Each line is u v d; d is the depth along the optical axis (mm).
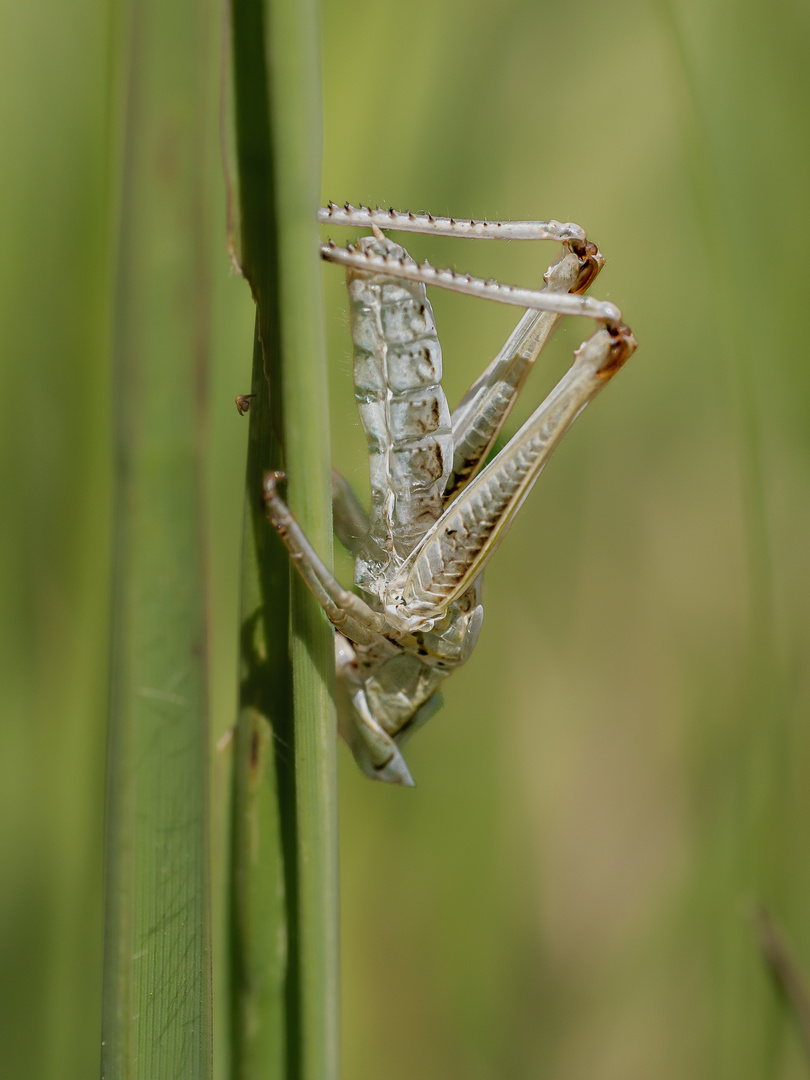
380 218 166
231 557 183
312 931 161
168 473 157
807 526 203
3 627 181
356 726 173
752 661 191
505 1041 204
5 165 177
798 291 200
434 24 195
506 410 172
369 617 166
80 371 180
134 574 157
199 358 157
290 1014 166
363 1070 199
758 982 191
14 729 181
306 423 160
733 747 211
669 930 210
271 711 165
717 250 187
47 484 180
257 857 166
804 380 201
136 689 158
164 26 155
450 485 172
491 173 201
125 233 156
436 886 202
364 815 200
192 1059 161
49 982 181
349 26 191
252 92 160
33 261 179
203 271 156
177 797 159
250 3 159
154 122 155
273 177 159
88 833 182
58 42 177
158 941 160
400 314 166
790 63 199
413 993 201
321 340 159
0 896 180
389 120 193
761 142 199
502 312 201
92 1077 182
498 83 201
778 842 191
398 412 167
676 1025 206
